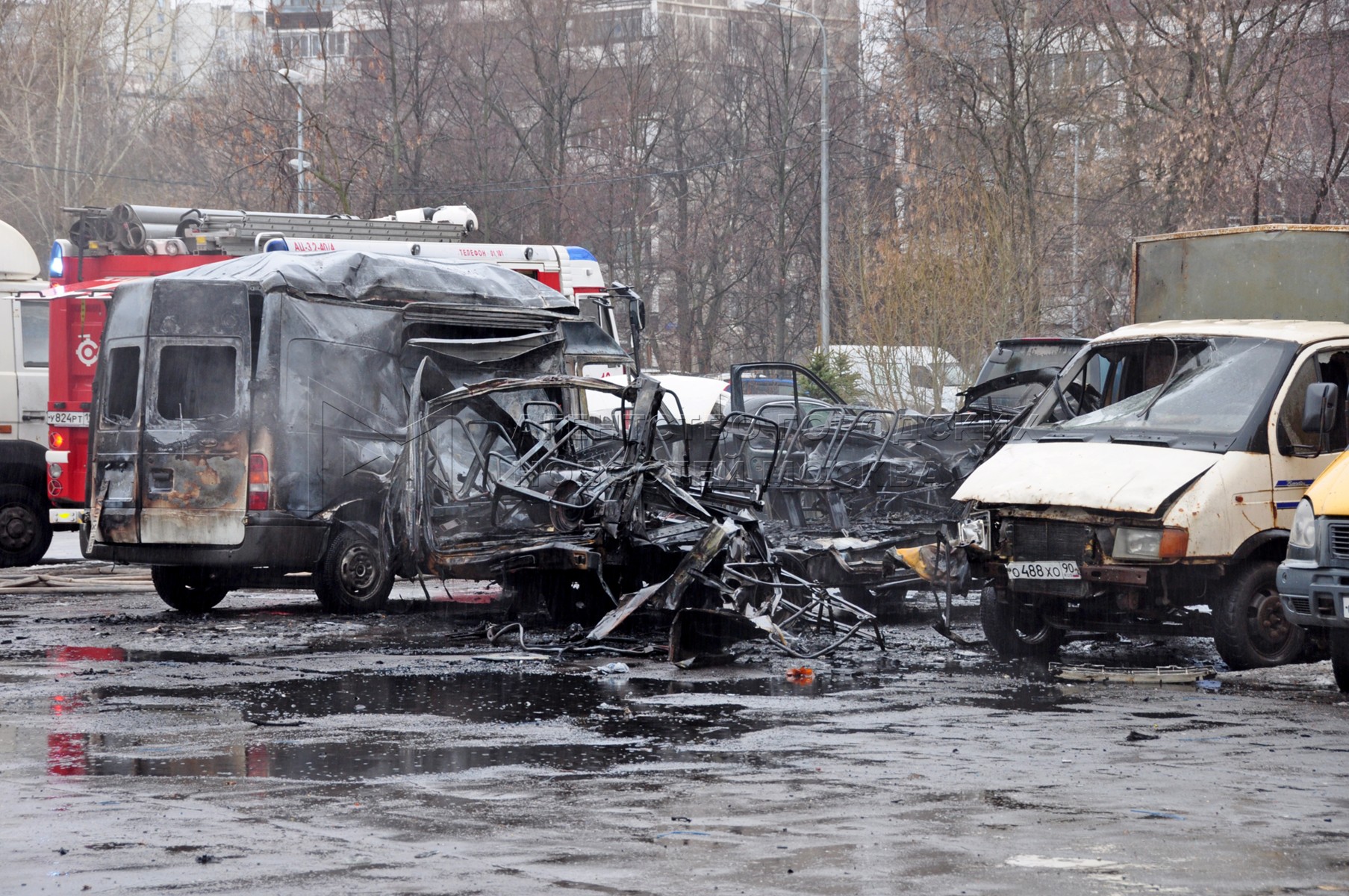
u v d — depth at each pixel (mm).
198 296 34000
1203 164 82000
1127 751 18531
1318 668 26578
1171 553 25609
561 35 134250
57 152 120312
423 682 24500
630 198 139250
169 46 133500
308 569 34531
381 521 32906
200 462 33656
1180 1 83812
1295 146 86250
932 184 89375
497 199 133375
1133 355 29719
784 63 140375
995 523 27688
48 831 14344
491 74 133750
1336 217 84500
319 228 56312
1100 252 99625
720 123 144625
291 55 127562
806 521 35406
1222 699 23016
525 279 39344
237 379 33781
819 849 13711
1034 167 95875
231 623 33125
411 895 12234
